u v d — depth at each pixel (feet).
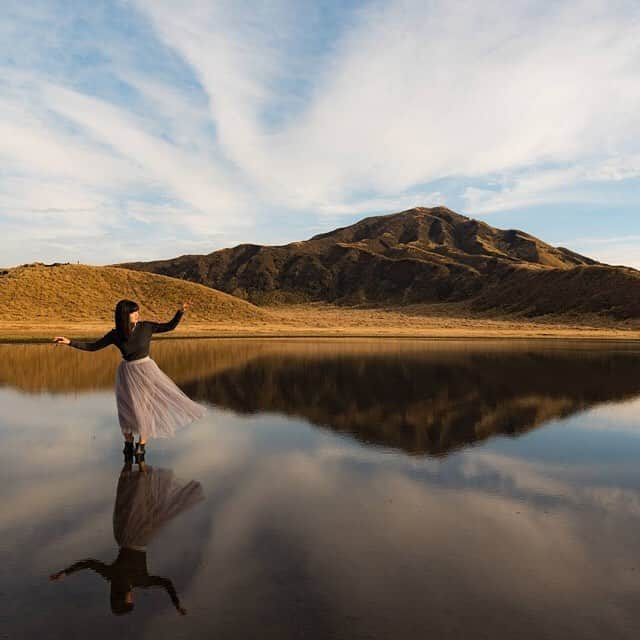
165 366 55.57
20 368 53.72
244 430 25.61
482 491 16.51
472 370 54.65
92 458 20.27
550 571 11.15
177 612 9.43
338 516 14.20
